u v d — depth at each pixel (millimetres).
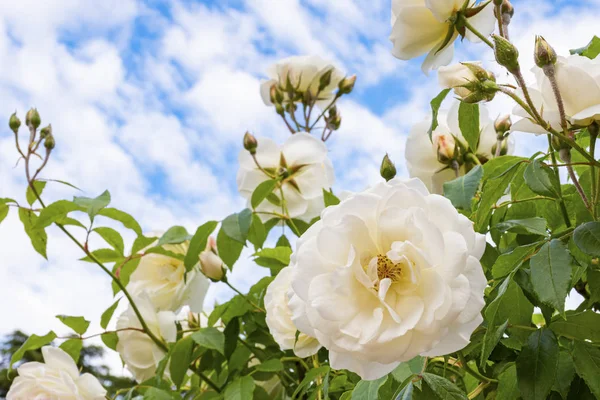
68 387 693
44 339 724
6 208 724
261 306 716
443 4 530
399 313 454
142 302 737
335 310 454
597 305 567
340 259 465
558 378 513
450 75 531
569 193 583
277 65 875
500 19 508
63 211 705
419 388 476
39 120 725
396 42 561
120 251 746
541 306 505
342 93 887
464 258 448
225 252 674
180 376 685
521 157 564
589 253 470
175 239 709
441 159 651
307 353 618
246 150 819
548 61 477
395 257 452
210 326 714
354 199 473
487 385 535
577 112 490
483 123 670
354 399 508
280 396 709
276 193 815
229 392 636
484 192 534
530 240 579
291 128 867
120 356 747
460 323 451
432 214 467
